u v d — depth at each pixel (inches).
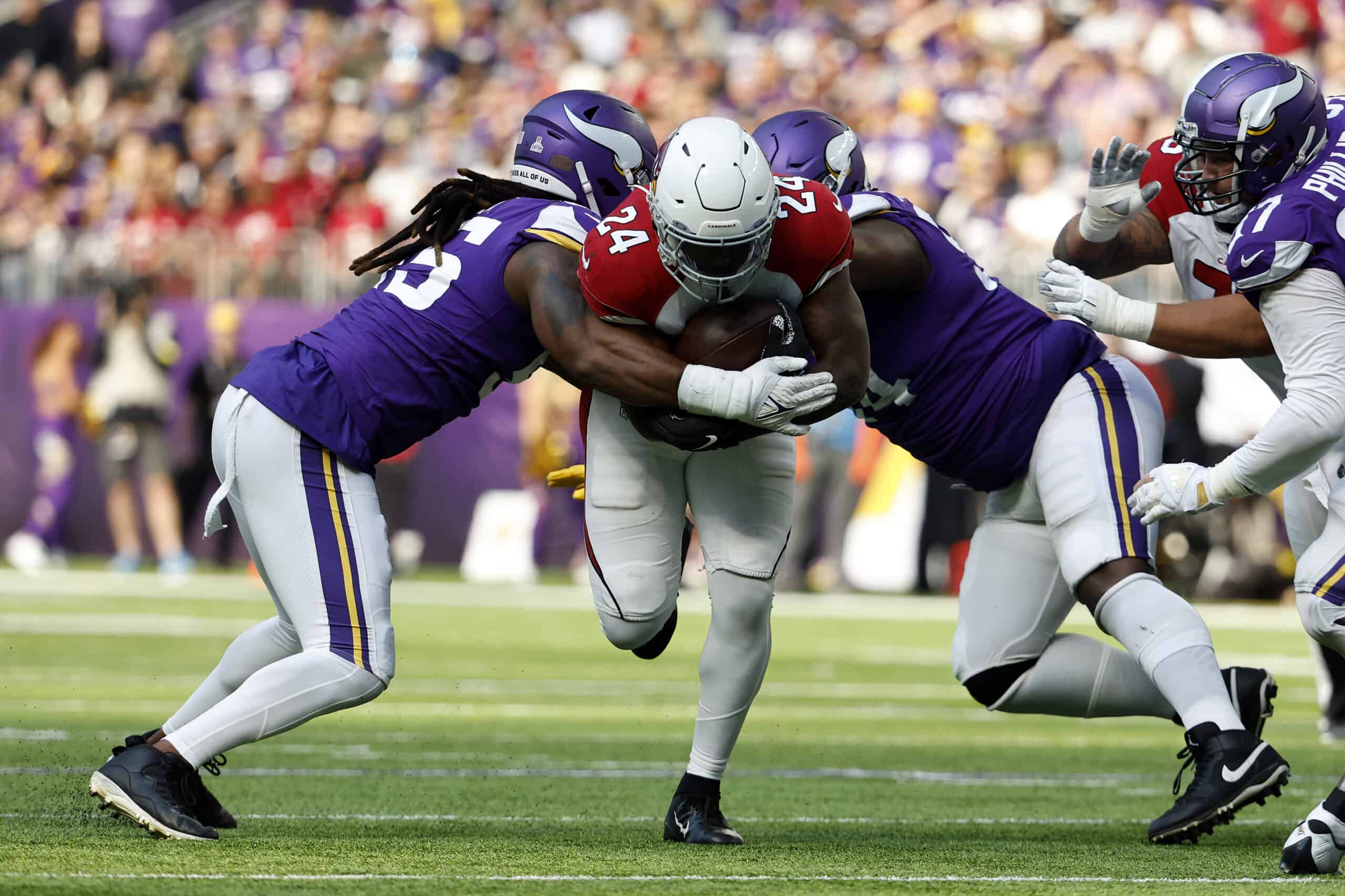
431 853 475.8
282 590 510.0
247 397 513.3
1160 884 438.9
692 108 2217.0
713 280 463.5
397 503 1855.3
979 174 2007.9
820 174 551.2
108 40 2529.5
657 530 522.9
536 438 1871.3
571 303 492.1
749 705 526.9
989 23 2295.8
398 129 2251.5
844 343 487.8
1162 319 516.1
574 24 2402.8
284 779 655.8
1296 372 477.7
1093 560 527.5
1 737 745.0
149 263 1927.9
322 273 1925.4
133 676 1002.7
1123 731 876.6
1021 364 551.5
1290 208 478.0
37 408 1900.8
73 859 450.6
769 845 512.4
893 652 1280.8
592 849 495.2
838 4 2389.3
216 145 2274.9
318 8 2501.2
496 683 1049.5
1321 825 452.1
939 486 1829.5
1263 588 1744.6
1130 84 2135.8
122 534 1835.6
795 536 1823.3
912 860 480.1
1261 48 2192.4
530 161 544.7
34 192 2311.8
